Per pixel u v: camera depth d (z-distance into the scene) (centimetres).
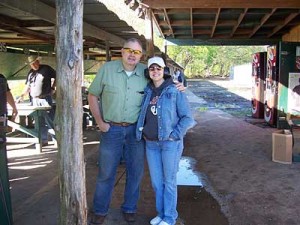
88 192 416
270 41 1125
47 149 648
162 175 311
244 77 3519
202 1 635
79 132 240
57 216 347
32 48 1027
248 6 641
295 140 692
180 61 4544
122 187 431
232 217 344
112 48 1153
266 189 421
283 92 818
